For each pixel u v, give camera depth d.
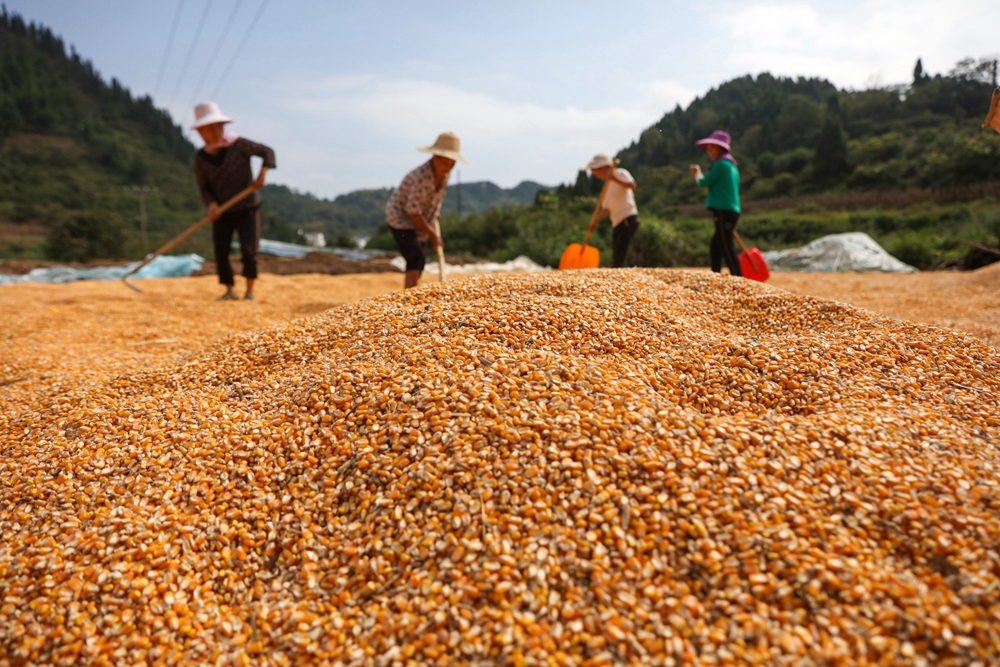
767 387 2.22
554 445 1.78
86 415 2.38
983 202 33.19
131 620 1.49
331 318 3.14
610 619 1.32
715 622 1.31
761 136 87.00
